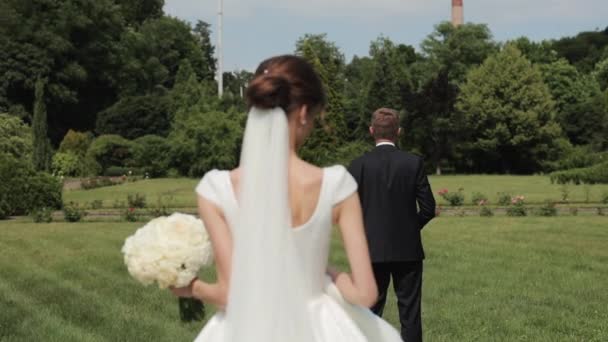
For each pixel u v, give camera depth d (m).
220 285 2.16
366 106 60.50
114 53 71.94
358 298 2.13
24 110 64.25
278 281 2.00
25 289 8.98
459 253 12.33
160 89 77.06
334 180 2.11
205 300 2.25
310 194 2.07
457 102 60.19
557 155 59.56
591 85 76.69
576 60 96.75
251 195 2.02
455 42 74.44
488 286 9.23
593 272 10.38
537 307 7.92
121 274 10.19
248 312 1.99
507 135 58.09
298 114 2.12
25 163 23.62
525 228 16.55
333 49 65.31
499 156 59.72
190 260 2.24
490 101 58.78
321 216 2.07
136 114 62.53
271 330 1.99
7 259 11.84
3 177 22.11
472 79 61.50
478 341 6.45
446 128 55.31
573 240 14.22
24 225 18.62
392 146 5.62
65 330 6.71
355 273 2.12
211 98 51.75
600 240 14.21
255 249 2.00
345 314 2.18
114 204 24.98
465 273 10.24
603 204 24.05
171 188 36.56
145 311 7.62
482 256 12.01
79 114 71.25
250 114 2.08
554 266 10.91
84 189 36.66
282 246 2.01
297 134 2.15
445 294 8.70
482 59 74.81
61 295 8.52
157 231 2.29
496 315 7.51
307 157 47.91
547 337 6.60
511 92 58.88
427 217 5.54
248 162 2.05
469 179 45.00
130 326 6.91
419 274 5.52
